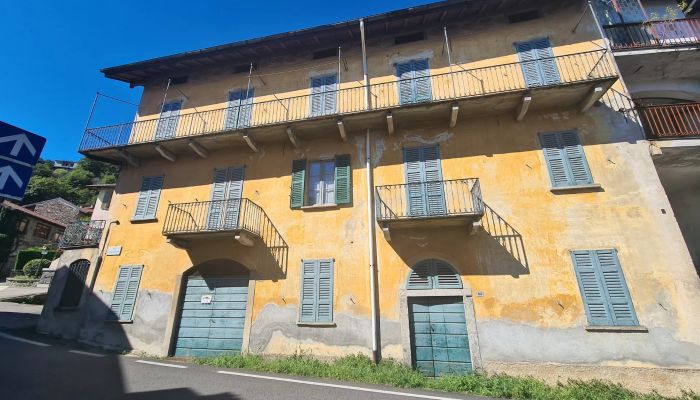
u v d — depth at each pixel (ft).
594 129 34.14
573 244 30.83
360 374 27.12
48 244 110.63
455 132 37.40
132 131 47.32
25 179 14.93
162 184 43.70
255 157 42.16
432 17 41.68
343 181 38.09
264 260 37.01
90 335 38.42
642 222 30.25
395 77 41.52
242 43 44.68
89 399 19.03
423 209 34.55
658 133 32.76
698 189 38.83
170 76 50.44
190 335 36.58
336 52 45.37
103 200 65.57
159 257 40.11
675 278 28.14
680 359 26.08
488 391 24.61
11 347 31.55
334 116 37.27
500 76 38.58
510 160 34.86
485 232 32.89
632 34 37.86
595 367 27.02
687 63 36.50
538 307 29.63
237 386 22.79
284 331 33.86
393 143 38.52
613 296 28.58
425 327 31.50
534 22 40.11
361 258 34.71
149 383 22.85
